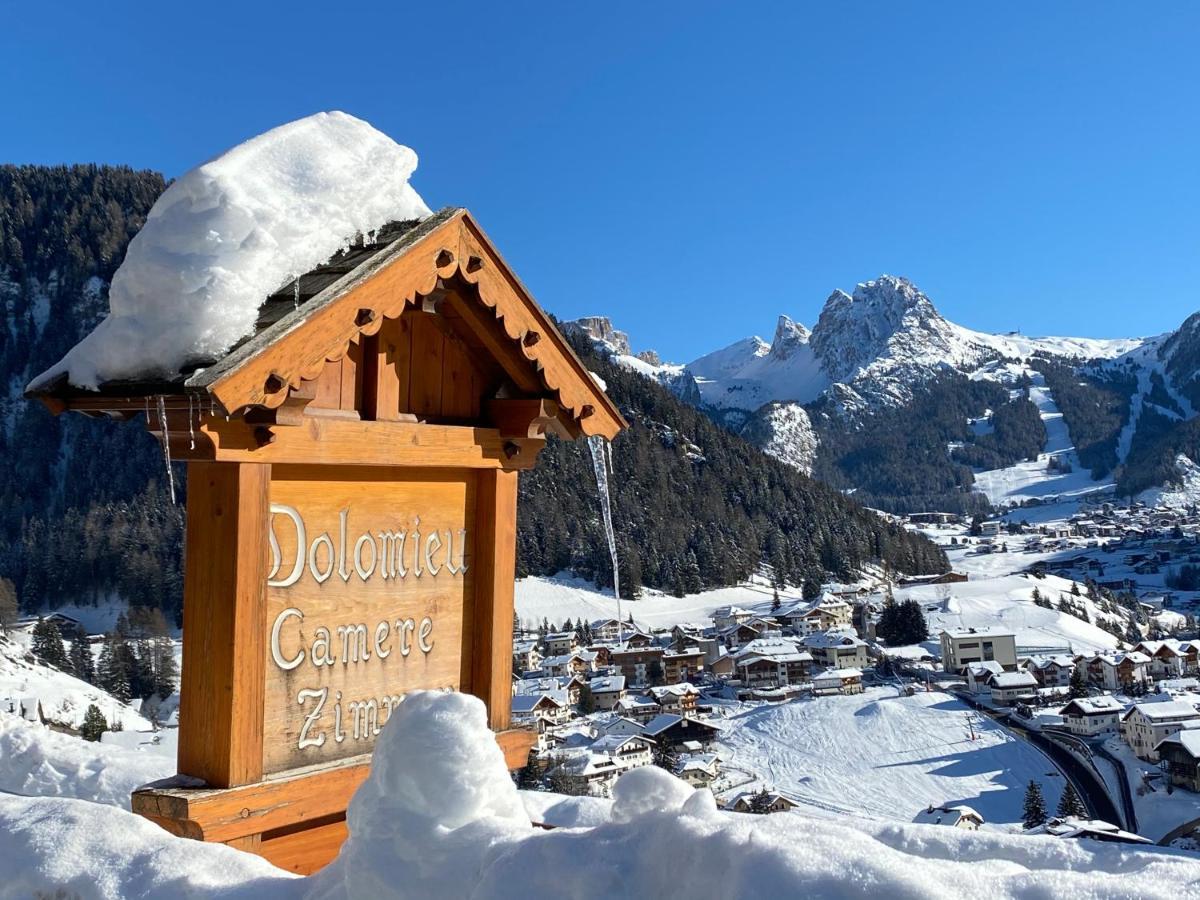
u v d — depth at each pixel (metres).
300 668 3.46
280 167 3.44
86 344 3.24
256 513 3.26
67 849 2.85
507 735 4.09
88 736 43.25
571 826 3.66
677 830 2.03
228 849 2.81
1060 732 64.81
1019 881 1.86
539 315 4.04
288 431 3.31
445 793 2.37
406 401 3.90
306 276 3.41
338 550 3.61
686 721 66.69
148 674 75.75
